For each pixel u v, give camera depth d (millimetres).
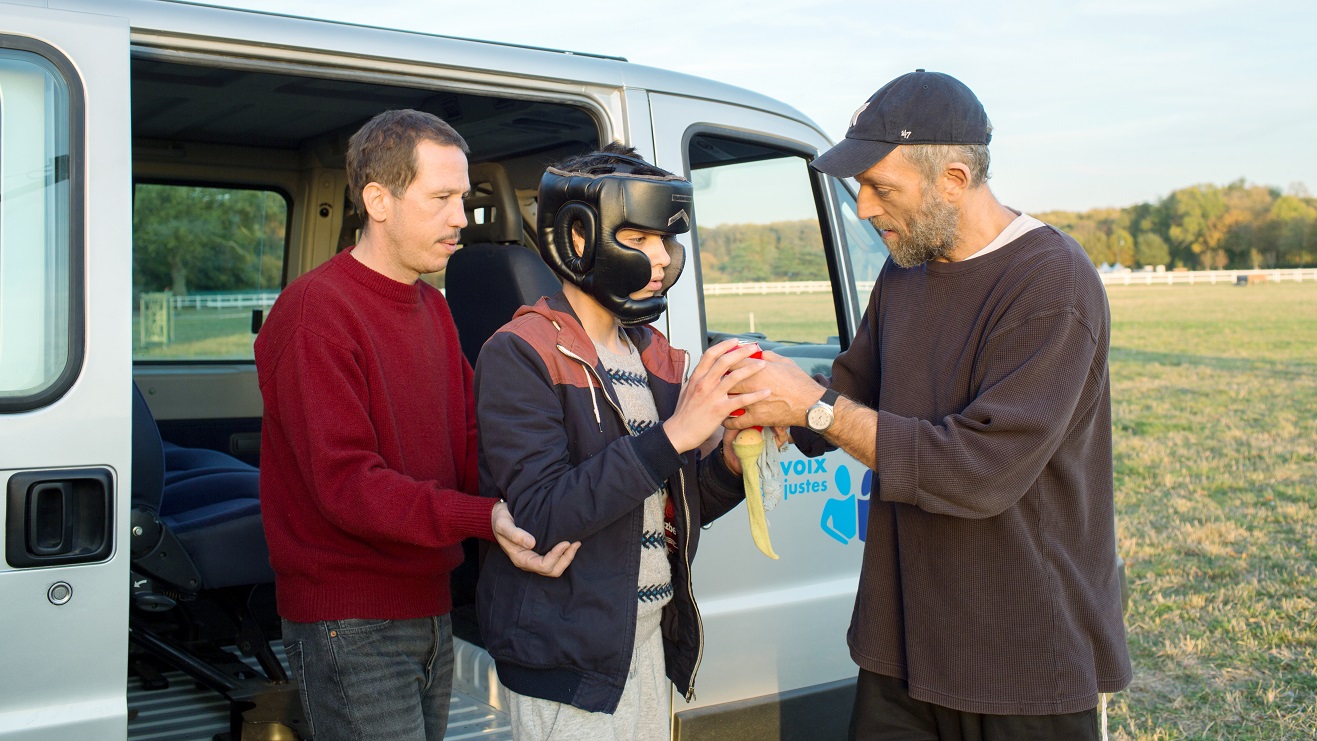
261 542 2865
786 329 3219
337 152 4191
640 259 1841
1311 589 5668
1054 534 1953
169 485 3320
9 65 1974
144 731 2787
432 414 2168
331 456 1929
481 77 2572
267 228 4516
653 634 2014
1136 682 4426
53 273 1980
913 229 1979
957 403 1994
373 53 2412
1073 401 1848
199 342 4461
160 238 4348
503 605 1900
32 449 1928
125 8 2162
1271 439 10570
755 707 2824
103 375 1990
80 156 2002
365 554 2031
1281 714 4066
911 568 2018
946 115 1924
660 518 2002
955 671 1955
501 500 1911
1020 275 1915
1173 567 6090
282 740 2703
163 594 2654
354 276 2082
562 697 1843
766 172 3186
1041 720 1936
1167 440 10570
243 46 2271
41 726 1931
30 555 1923
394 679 2078
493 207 3230
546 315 1913
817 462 3023
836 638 3012
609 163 1898
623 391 1994
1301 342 21859
